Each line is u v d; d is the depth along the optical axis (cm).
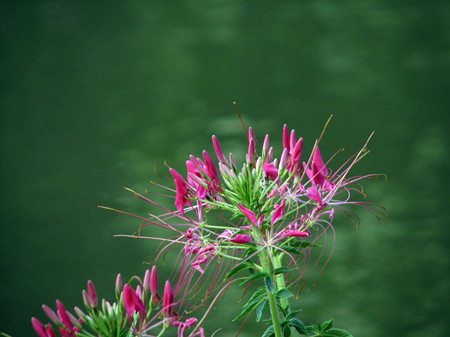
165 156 404
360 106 472
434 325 272
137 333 143
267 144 149
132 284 304
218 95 479
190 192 150
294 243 149
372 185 372
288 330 147
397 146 423
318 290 279
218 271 149
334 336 149
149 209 347
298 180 151
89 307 143
